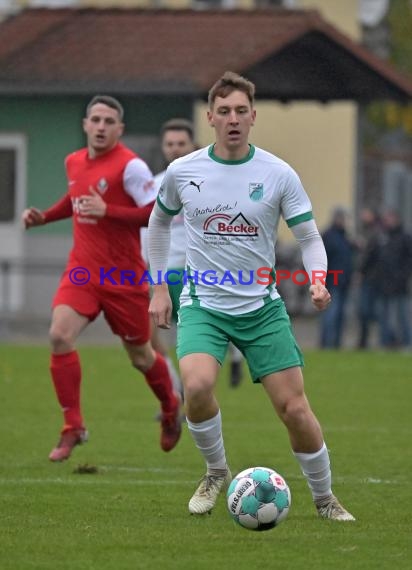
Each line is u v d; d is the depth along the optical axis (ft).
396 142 401.29
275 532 67.05
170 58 225.35
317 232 68.85
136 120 222.28
